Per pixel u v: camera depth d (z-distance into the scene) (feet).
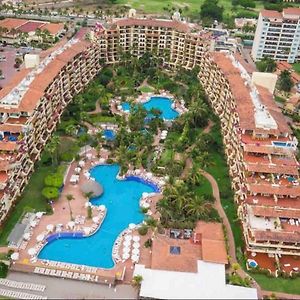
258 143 462.19
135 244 398.01
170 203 428.15
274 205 406.41
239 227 431.43
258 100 523.70
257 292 361.92
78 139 555.28
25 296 349.20
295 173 431.43
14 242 393.50
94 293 356.38
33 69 582.35
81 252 397.60
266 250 391.86
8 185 422.00
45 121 534.78
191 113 590.14
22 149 453.99
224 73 600.80
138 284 354.95
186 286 348.79
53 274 368.27
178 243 390.01
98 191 463.01
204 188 483.92
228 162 518.78
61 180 472.03
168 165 504.43
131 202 465.06
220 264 368.27
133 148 533.96
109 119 609.01
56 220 428.15
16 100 484.74
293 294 365.81
